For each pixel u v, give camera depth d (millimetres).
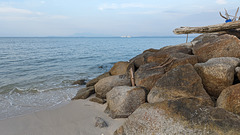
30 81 11492
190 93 4965
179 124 3432
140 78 6957
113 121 5371
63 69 15977
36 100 7898
